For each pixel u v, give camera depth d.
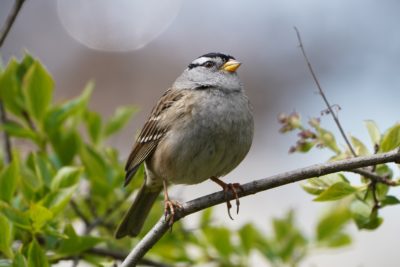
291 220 10.24
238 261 10.10
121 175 9.66
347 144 7.57
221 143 8.66
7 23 8.38
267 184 7.38
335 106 7.77
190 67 9.29
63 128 9.72
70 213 9.87
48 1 18.97
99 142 10.16
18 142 12.26
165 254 10.00
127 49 18.55
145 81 18.27
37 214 7.49
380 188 7.74
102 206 9.73
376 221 7.75
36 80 9.40
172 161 8.80
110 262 9.06
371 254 14.93
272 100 17.81
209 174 8.89
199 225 10.16
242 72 18.11
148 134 9.15
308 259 15.05
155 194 9.63
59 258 8.12
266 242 10.14
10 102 9.66
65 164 9.54
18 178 8.30
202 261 10.12
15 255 7.19
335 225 10.03
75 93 18.14
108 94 18.08
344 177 7.75
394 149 7.16
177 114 8.73
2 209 7.60
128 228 9.34
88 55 18.44
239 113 8.77
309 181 7.79
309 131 8.00
